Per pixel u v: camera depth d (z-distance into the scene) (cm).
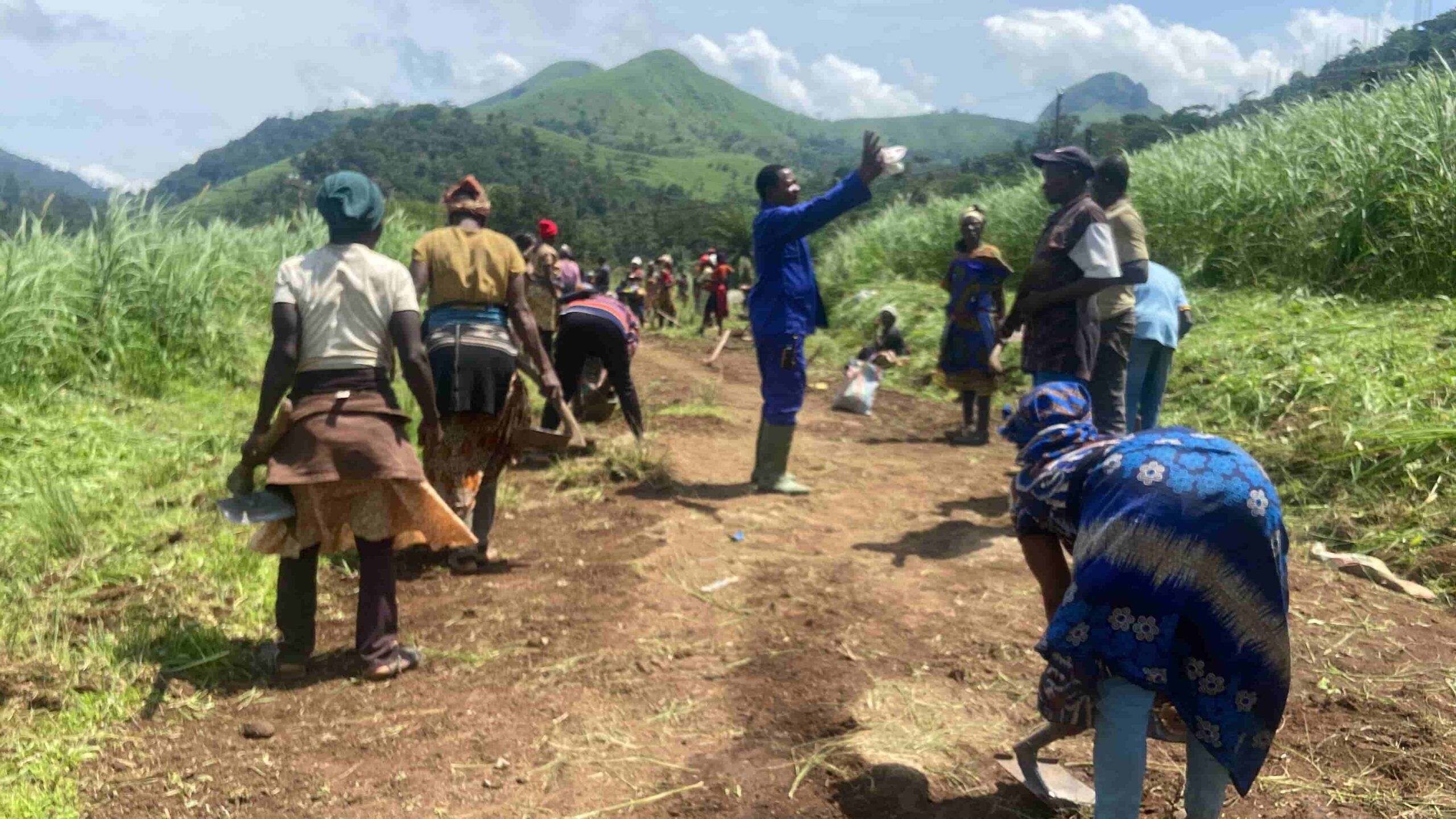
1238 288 1087
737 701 364
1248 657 237
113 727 331
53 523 480
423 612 448
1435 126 996
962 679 379
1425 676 377
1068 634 245
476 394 479
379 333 376
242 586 442
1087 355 526
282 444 367
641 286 2202
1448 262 925
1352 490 582
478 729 343
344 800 298
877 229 1897
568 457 714
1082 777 313
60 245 838
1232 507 234
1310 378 725
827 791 307
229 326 914
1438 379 666
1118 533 239
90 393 736
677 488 659
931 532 571
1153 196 1248
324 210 376
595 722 348
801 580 487
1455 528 514
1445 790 300
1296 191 1073
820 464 752
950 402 1047
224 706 354
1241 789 243
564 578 491
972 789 308
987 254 817
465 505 489
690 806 298
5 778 296
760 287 639
